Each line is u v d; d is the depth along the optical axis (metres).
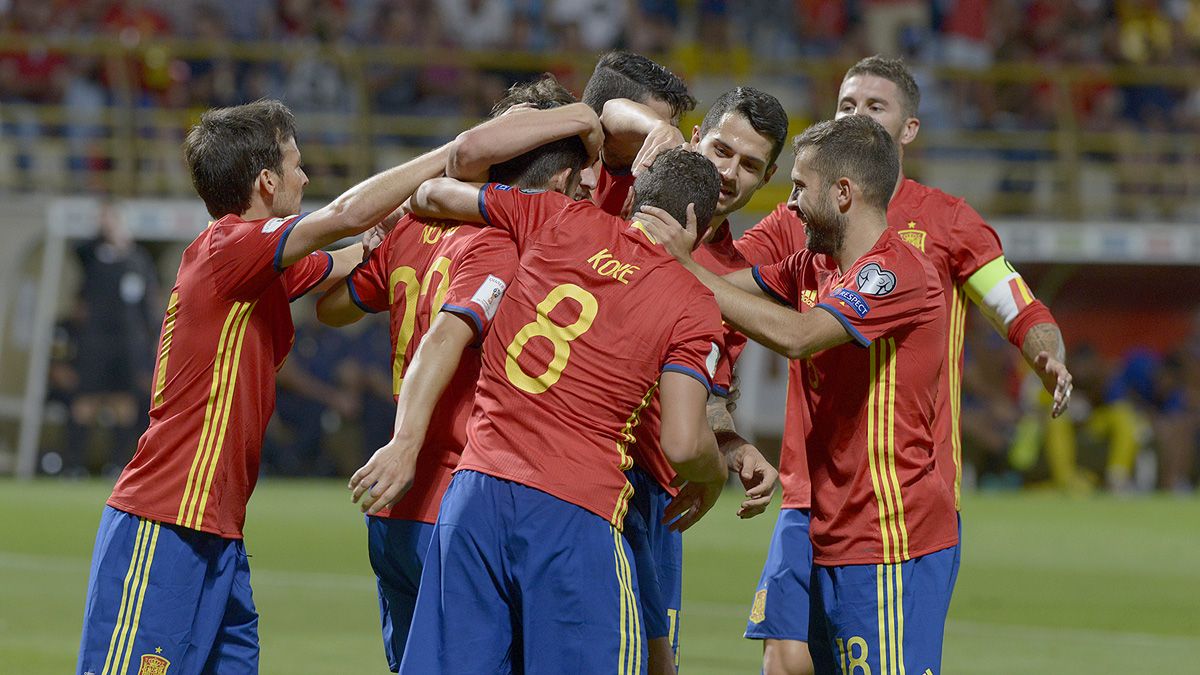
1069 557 42.81
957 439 18.97
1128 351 74.12
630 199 17.50
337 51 68.62
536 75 71.62
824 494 17.00
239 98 69.81
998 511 54.97
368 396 61.06
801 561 19.53
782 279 18.42
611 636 15.09
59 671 24.23
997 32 81.00
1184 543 46.31
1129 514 54.59
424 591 15.45
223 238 16.66
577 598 15.06
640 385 15.54
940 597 16.73
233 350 16.81
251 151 17.25
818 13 79.69
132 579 16.56
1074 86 77.25
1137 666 27.05
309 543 41.41
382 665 25.31
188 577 16.72
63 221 64.19
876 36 79.88
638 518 17.38
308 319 63.78
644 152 16.89
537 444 15.31
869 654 16.59
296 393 60.72
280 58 70.06
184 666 16.80
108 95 68.75
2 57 68.69
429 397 15.60
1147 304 73.94
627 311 15.52
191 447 16.70
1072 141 72.50
